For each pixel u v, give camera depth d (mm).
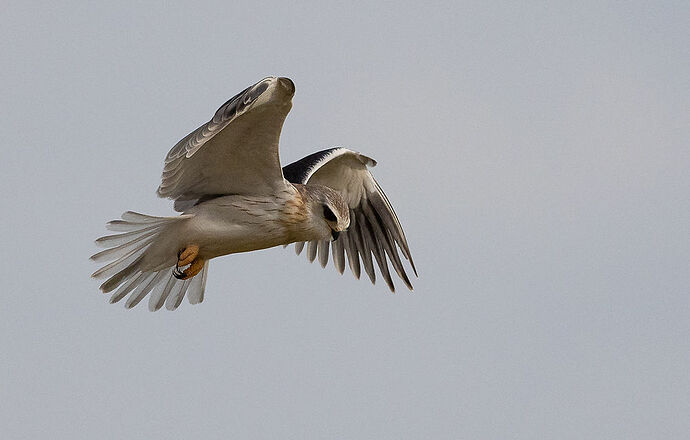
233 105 12875
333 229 15352
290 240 15219
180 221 14484
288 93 13172
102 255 14312
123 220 14133
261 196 14727
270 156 14242
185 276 14938
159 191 14383
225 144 14039
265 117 13578
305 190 15195
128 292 15258
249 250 15109
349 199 18031
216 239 14688
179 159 14008
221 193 14789
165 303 15672
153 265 14812
